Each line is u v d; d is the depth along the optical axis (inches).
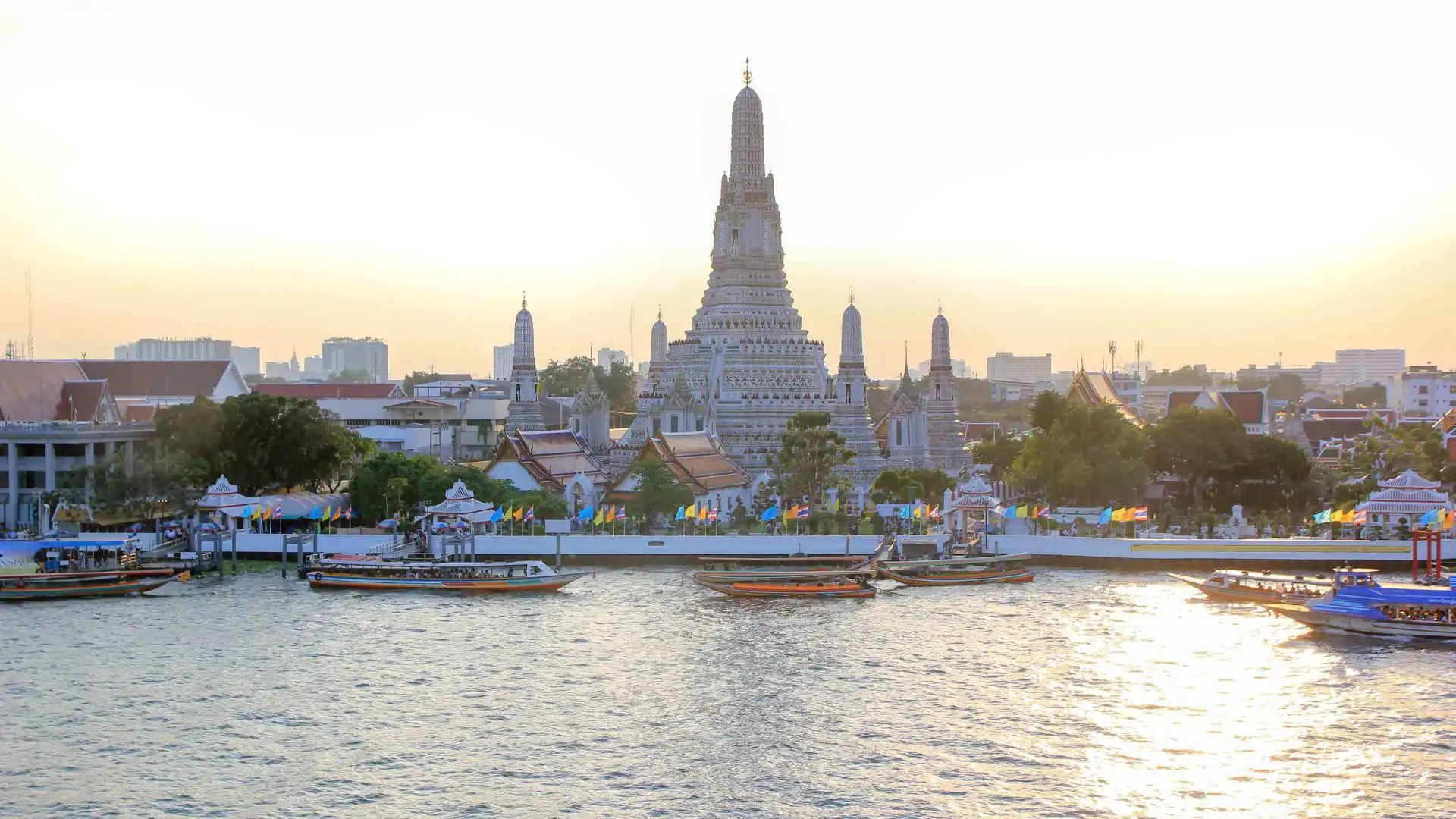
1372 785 3518.7
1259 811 3356.3
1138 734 3905.0
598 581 6358.3
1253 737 3885.3
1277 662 4699.8
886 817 3316.9
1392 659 4744.1
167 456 7175.2
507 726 3986.2
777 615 5506.9
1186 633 5128.0
